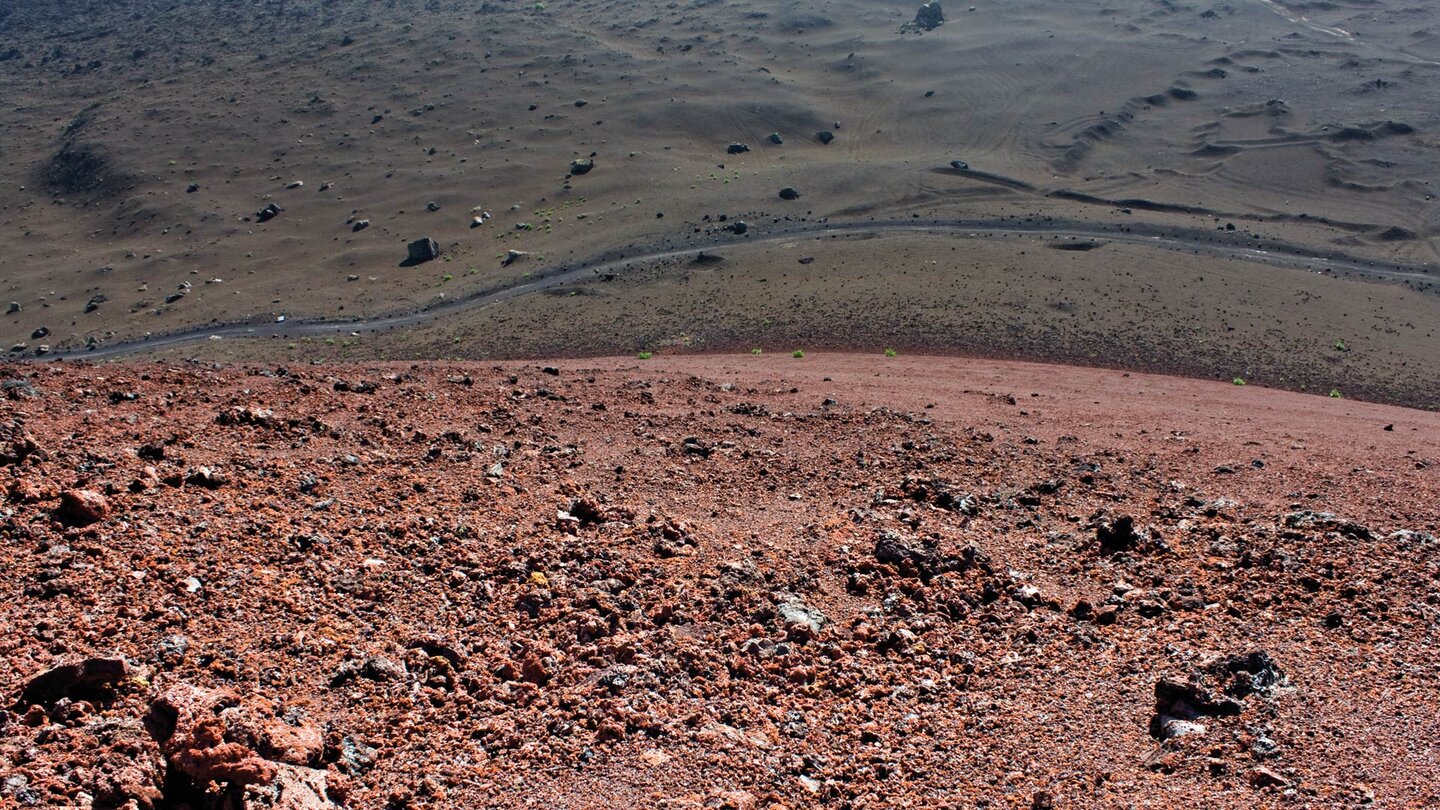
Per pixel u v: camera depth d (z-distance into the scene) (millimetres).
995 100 100375
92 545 7395
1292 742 6320
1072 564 9672
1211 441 15781
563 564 8602
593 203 81688
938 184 79750
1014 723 6793
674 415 14906
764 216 74250
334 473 10008
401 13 142375
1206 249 65375
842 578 8938
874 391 20125
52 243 85625
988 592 8797
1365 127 88062
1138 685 7227
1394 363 45781
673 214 76312
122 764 5094
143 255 80125
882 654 7695
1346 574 9094
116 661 5801
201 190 92250
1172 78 103750
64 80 129875
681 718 6520
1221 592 8867
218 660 6348
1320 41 111875
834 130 97000
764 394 18000
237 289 71562
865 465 12680
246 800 4863
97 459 9141
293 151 99250
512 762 5926
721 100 102000
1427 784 5824
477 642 7195
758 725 6574
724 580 8594
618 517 9867
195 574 7336
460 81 112688
